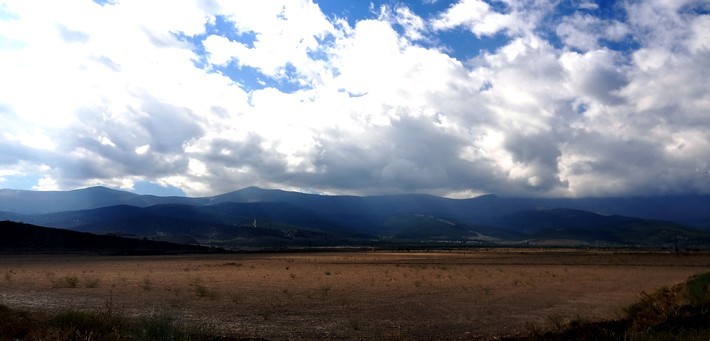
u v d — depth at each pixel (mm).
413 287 35219
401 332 17141
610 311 22641
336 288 33781
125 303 23797
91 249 128750
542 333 15867
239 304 24266
